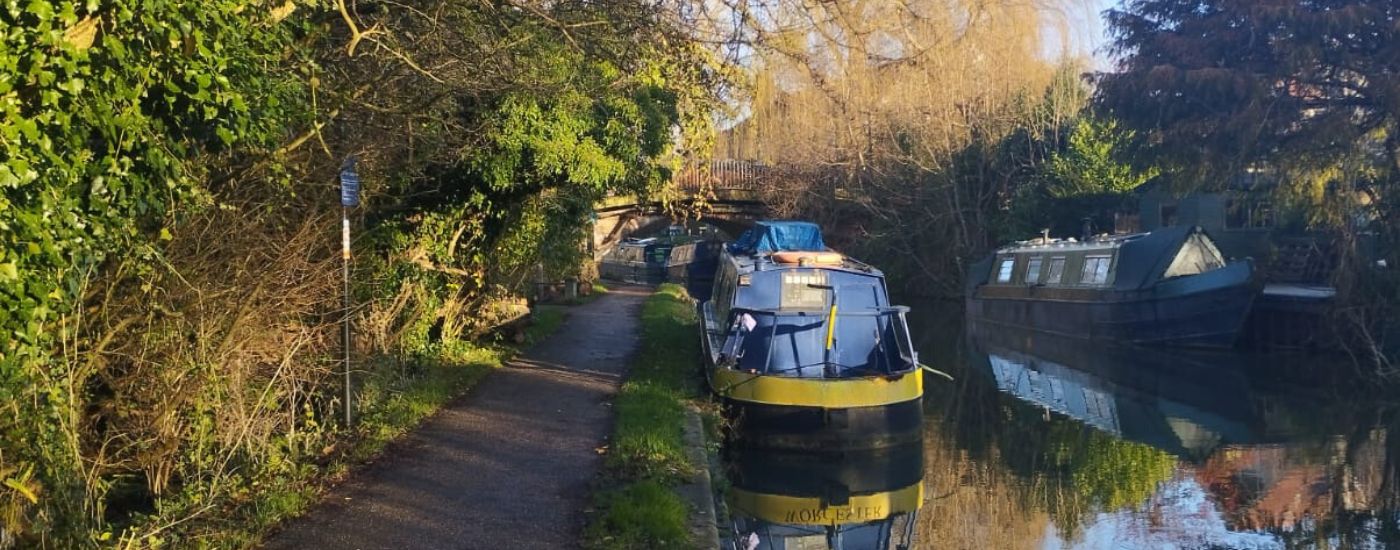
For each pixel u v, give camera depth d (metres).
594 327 21.67
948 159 37.47
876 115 26.45
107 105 4.60
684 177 28.44
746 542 10.27
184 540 6.45
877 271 15.81
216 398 7.46
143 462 7.08
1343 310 20.94
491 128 11.83
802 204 40.62
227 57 5.35
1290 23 20.41
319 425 9.62
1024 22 20.77
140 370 7.01
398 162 11.41
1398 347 20.45
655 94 13.75
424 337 13.70
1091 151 34.50
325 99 9.14
